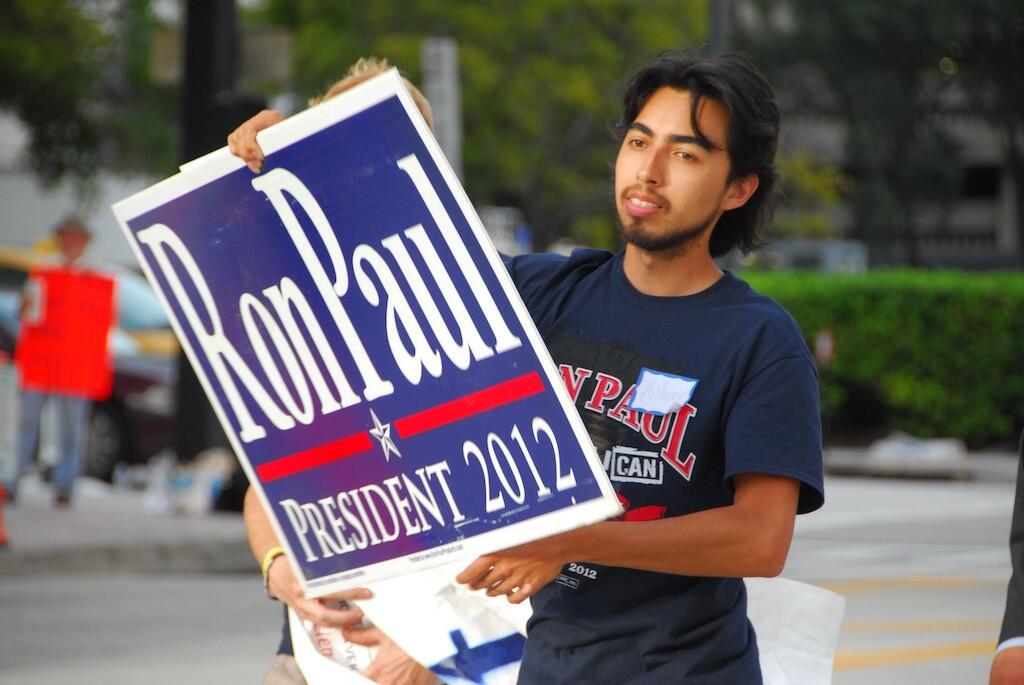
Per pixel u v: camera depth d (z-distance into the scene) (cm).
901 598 2098
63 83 5097
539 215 7650
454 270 545
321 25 6981
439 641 686
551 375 525
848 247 7788
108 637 1755
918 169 8188
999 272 4941
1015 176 8450
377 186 558
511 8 6925
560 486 530
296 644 702
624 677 616
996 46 7475
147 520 2591
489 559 561
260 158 581
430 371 558
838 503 3541
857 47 7688
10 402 2773
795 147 8588
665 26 7162
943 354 4744
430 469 565
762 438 591
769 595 686
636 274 632
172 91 5831
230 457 2744
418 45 6769
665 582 615
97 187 5700
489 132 6950
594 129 7512
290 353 599
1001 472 4253
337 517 602
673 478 611
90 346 2778
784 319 612
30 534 2370
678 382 612
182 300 624
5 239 6197
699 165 603
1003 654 579
